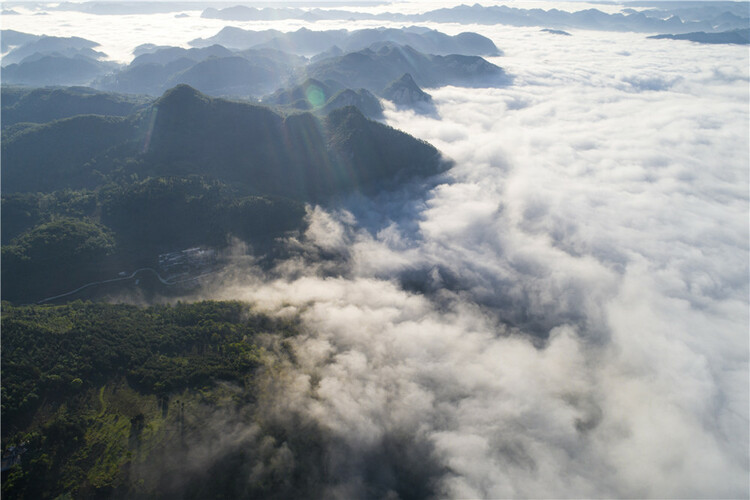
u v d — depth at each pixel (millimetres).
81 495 81812
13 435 86375
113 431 91938
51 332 108750
